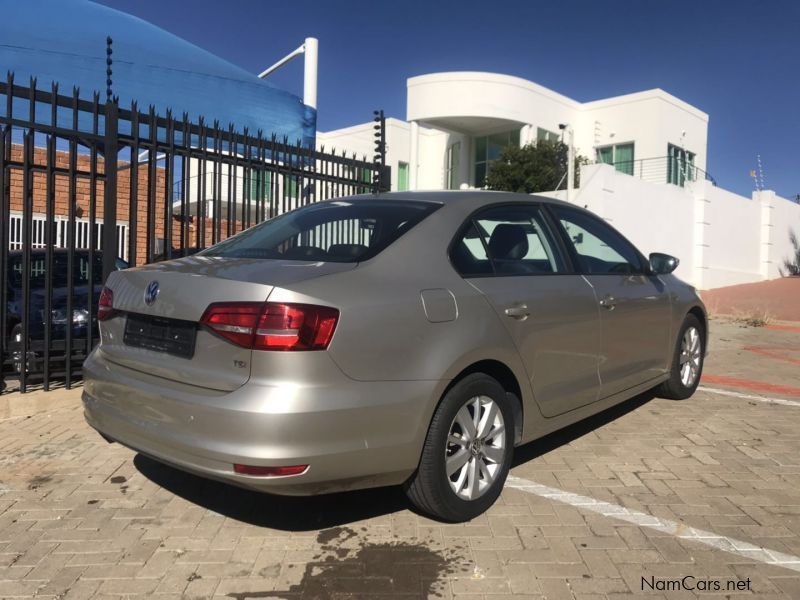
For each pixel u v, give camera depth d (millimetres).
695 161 28078
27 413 5328
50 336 5691
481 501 3449
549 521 3451
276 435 2719
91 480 3992
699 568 2979
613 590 2797
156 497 3754
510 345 3555
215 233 6406
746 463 4336
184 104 6922
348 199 4207
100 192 12438
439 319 3219
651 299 5031
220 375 2887
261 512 3564
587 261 4547
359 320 2928
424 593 2775
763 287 23125
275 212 6895
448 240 3562
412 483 3240
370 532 3328
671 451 4570
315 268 3098
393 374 3010
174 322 3121
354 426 2871
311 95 10711
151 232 5984
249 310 2826
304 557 3076
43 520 3449
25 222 5434
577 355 4125
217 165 6453
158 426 3037
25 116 6070
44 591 2777
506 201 4137
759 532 3334
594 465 4289
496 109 23500
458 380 3320
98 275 8031
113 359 3428
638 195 18797
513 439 3674
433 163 28391
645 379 5051
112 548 3154
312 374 2793
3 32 5980
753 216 25578
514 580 2875
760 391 6504
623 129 26359
